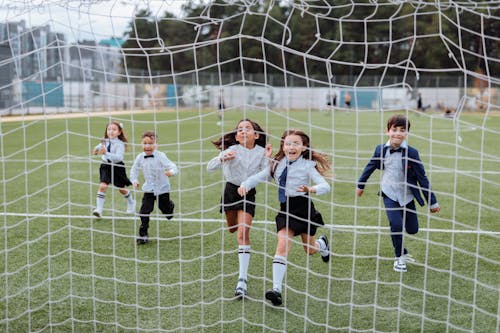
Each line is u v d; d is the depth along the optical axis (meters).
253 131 3.90
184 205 6.75
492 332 3.13
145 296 3.70
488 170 9.86
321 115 24.78
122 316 3.38
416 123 21.25
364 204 6.88
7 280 3.80
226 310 3.46
